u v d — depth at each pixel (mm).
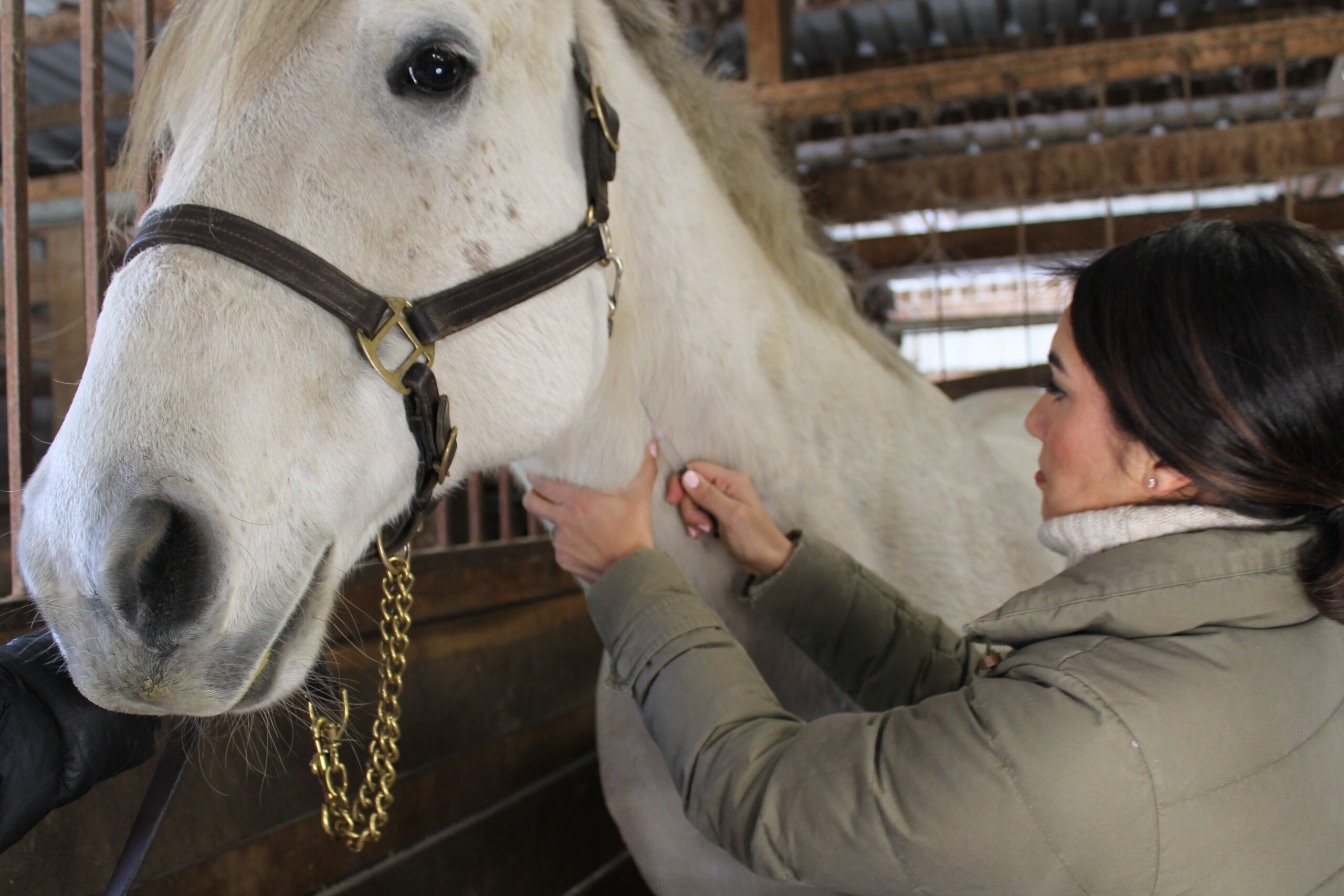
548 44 779
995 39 3689
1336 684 540
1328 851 515
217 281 607
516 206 726
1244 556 518
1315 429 506
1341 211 2949
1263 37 2303
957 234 2777
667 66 995
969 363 5082
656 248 922
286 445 611
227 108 649
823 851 551
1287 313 509
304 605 637
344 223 649
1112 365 549
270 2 653
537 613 1577
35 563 553
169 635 547
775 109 2496
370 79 666
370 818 743
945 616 1044
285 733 1038
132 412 560
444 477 709
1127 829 488
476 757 1381
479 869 1356
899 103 2473
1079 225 2656
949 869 518
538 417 756
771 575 906
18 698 562
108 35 2287
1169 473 554
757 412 961
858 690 918
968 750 518
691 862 1002
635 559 788
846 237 3057
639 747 1051
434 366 701
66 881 809
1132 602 523
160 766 633
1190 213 2512
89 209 918
